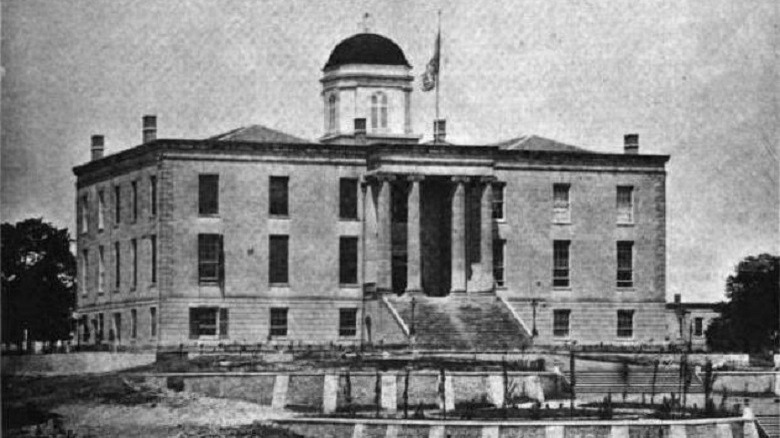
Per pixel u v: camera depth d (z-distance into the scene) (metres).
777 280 178.75
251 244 159.38
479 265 161.88
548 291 167.62
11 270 170.50
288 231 160.62
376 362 137.88
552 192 168.25
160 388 130.62
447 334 154.62
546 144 171.50
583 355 144.88
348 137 170.88
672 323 192.00
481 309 158.88
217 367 136.62
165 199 156.62
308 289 161.00
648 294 170.62
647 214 170.75
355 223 162.50
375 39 173.88
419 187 160.12
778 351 176.62
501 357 144.12
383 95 173.00
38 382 134.62
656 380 136.62
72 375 138.88
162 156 156.62
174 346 156.00
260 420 122.00
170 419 123.62
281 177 160.62
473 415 120.19
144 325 159.75
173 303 156.50
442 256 165.12
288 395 129.12
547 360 141.00
